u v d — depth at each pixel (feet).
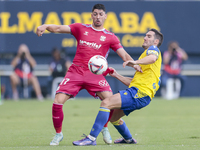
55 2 213.05
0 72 208.85
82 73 68.90
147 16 217.56
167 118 120.26
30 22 211.82
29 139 76.43
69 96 69.15
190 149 60.23
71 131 89.97
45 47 212.64
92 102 188.85
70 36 214.48
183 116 126.21
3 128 95.61
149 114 133.49
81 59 69.31
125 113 66.85
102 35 69.97
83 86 70.13
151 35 69.36
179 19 219.20
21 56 208.13
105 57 71.15
